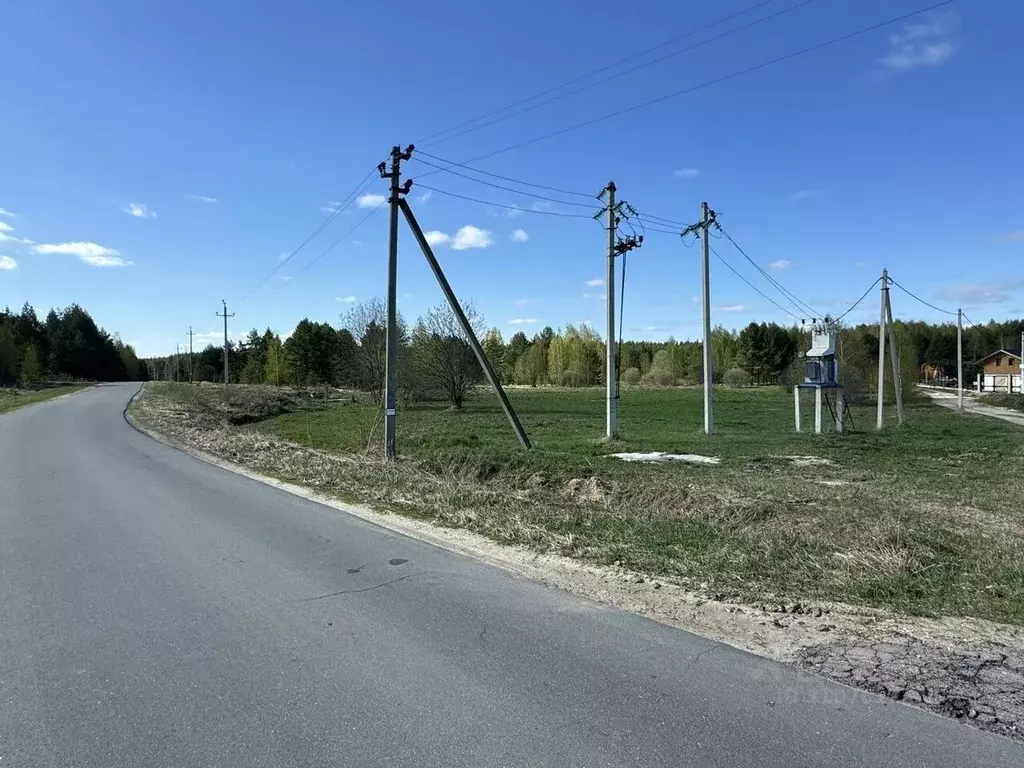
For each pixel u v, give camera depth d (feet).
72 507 30.48
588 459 51.34
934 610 16.26
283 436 77.10
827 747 10.18
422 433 74.49
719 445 63.21
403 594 18.02
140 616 16.06
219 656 13.69
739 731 10.68
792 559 20.79
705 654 13.89
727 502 30.91
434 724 10.93
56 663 13.29
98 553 22.09
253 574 19.79
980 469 47.24
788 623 15.65
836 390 83.51
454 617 16.19
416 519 28.48
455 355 132.05
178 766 9.68
